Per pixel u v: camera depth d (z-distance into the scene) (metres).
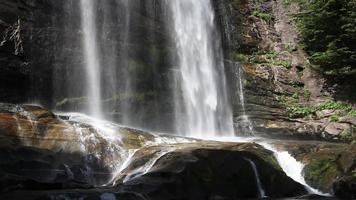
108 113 17.52
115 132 13.36
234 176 11.75
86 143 12.55
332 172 13.38
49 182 10.02
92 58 17.77
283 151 14.63
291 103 23.12
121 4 19.16
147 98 18.58
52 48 16.94
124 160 12.72
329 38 24.56
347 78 23.67
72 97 17.00
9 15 16.20
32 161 11.05
